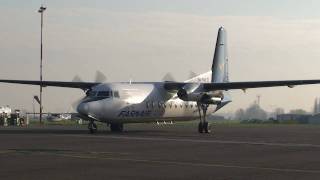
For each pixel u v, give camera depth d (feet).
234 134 201.05
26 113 357.41
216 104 213.25
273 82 209.05
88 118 192.65
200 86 210.38
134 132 210.18
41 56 316.60
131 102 202.90
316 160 99.60
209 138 168.35
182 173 79.66
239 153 113.29
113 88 200.03
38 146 128.16
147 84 215.31
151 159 99.14
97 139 156.76
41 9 317.42
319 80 206.18
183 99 206.80
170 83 214.90
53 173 78.13
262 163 93.86
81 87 234.58
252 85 212.02
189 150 120.16
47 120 536.01
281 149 124.98
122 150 118.73
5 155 104.99
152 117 213.46
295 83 210.59
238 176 76.95
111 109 197.06
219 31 248.52
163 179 73.51
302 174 79.51
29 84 232.12
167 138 165.58
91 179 72.79
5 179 71.92
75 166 86.89
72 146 128.98
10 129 240.53
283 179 74.18
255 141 154.30
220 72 249.55
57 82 228.63
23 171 80.02
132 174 78.07
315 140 161.99
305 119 652.89
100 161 94.73
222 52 250.57
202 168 85.87
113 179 73.00
